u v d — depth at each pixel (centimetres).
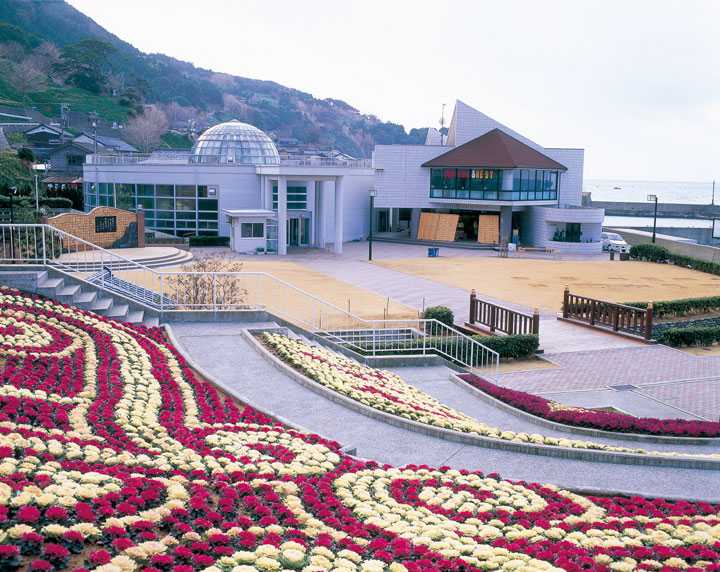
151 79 17325
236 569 696
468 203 5831
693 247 5012
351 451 1296
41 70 13550
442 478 1130
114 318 1939
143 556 684
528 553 870
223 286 2344
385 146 5950
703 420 1869
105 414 1146
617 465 1363
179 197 5312
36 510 701
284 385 1655
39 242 2786
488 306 2756
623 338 2773
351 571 737
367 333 2411
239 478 966
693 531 979
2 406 1039
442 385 1967
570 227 5725
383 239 6075
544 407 1711
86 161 5572
